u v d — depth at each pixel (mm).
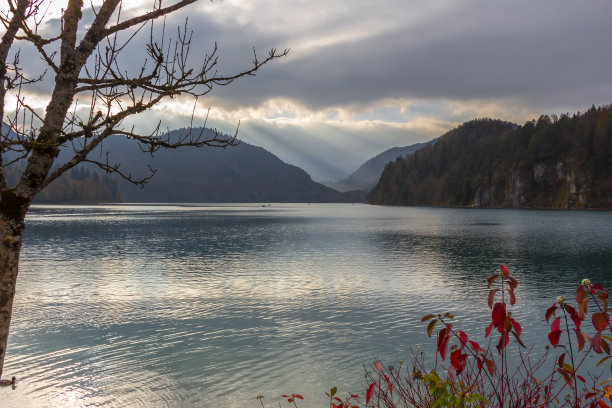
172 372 19000
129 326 25719
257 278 41062
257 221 142625
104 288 36375
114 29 5297
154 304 31031
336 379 18156
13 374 18781
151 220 143125
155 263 50875
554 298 32438
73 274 43062
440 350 5090
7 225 4848
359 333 24250
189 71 5348
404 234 92688
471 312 28531
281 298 32812
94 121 4930
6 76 5414
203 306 30422
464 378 7473
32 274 43125
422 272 44500
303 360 20312
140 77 5172
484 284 37969
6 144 4609
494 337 22938
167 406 16062
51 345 22359
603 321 4410
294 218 164500
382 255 58375
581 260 53219
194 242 75250
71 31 5082
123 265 49031
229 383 17969
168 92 5223
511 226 116312
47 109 4891
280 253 60625
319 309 29562
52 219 143375
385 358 20312
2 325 4836
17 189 4828
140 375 18750
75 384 17797
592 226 113938
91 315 28109
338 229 107125
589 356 19469
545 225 119000
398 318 27281
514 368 18094
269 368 19469
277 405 16000
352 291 35125
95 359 20531
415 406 6754
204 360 20328
